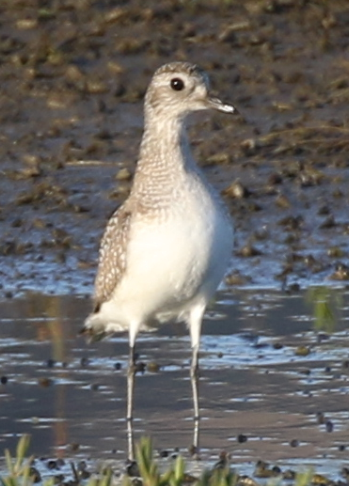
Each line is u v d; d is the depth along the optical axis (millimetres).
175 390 15820
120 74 25562
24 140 24047
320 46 26031
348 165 22656
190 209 14844
